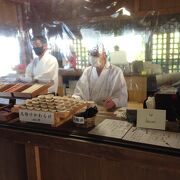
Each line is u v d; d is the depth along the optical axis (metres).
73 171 1.37
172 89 1.23
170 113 1.12
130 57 2.30
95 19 2.46
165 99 1.12
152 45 2.30
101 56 1.96
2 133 1.31
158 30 2.27
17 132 1.25
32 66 2.52
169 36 2.24
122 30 2.37
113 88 1.90
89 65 2.15
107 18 2.41
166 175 1.10
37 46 2.43
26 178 1.55
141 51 2.32
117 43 2.39
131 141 1.00
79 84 2.02
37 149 1.38
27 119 1.27
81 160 1.32
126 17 2.34
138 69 2.13
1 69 2.70
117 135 1.06
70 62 2.50
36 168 1.39
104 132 1.11
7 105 1.50
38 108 1.24
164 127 1.08
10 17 2.82
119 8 2.35
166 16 2.22
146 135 1.04
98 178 1.30
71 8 2.54
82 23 2.51
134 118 1.19
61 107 1.25
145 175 1.15
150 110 1.11
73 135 1.12
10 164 1.59
